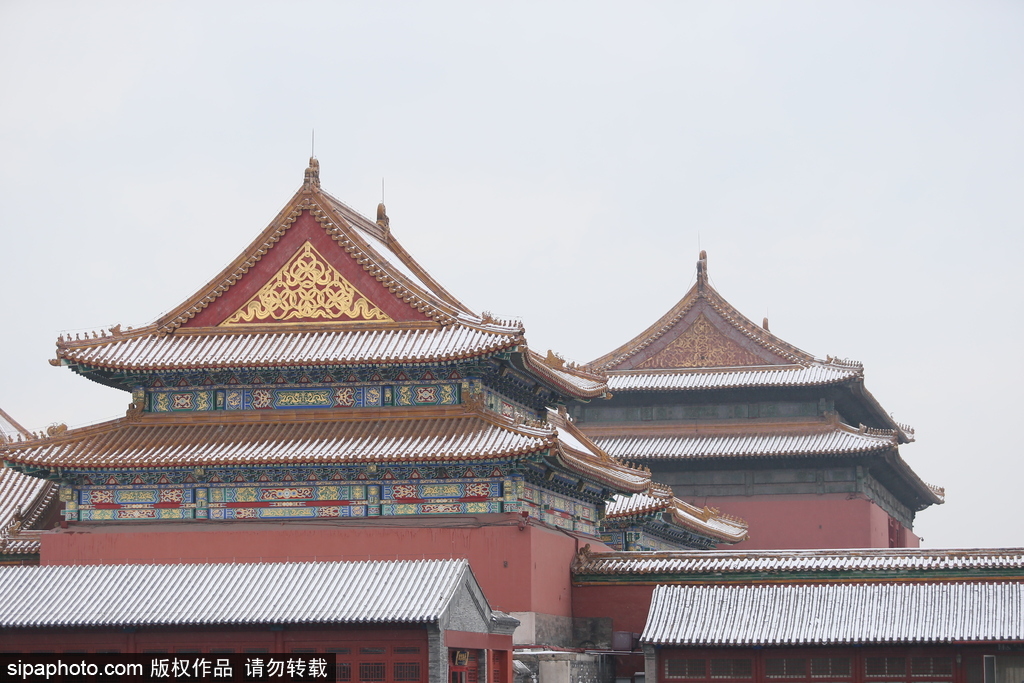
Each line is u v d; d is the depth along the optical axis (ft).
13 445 285.64
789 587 269.44
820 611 262.26
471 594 234.79
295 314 295.07
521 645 267.18
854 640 254.47
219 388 291.79
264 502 280.72
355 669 224.12
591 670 281.33
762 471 462.60
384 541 274.77
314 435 282.77
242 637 229.04
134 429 291.79
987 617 253.65
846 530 451.94
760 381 463.01
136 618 229.45
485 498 274.16
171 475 282.77
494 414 279.90
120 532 282.56
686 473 467.11
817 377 460.14
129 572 242.17
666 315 481.87
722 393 471.21
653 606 270.46
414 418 284.41
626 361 481.87
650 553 295.48
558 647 278.26
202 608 229.86
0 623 232.12
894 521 516.32
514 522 271.69
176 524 282.56
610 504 348.38
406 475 277.03
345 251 295.28
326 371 286.46
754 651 260.01
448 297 314.55
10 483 342.64
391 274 293.84
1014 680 250.98
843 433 458.50
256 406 290.56
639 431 476.54
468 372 282.15
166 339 296.10
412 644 223.10
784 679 258.57
